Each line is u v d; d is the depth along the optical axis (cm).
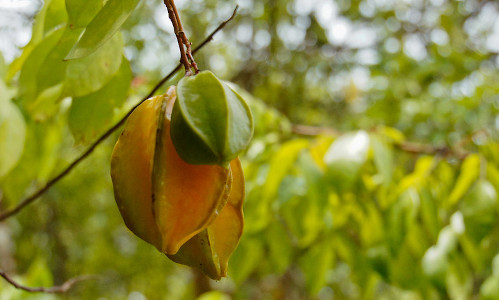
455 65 197
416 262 101
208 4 259
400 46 246
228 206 48
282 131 118
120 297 334
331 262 113
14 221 268
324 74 278
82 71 60
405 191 94
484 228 90
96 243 320
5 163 63
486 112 201
